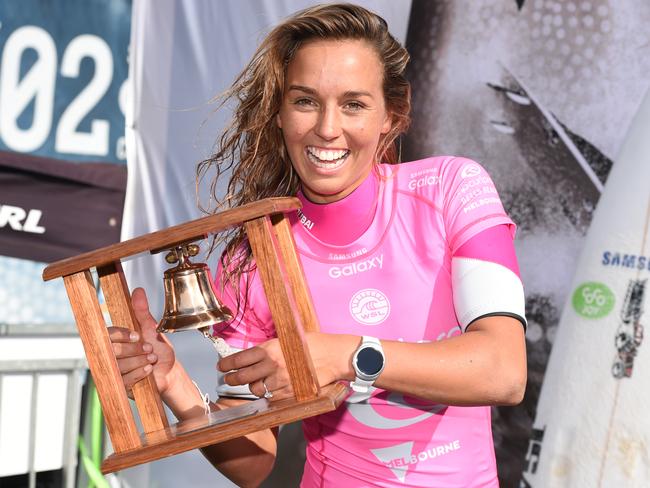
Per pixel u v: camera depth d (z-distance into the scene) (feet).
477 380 9.21
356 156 10.57
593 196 17.90
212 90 21.79
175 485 22.94
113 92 23.84
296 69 10.39
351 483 11.57
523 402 18.53
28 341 24.14
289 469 21.30
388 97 11.18
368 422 11.31
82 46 23.66
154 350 10.57
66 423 24.58
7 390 24.13
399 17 19.79
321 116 10.30
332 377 9.09
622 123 17.60
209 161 12.75
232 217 8.61
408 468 11.25
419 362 9.12
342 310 11.28
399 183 11.51
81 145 23.67
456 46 19.30
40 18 23.39
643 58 17.39
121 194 23.73
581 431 17.66
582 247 17.97
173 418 22.54
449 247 10.96
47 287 24.30
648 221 17.16
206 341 22.03
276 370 8.98
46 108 23.47
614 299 17.44
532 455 18.31
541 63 18.43
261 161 12.06
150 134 22.39
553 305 18.28
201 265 9.52
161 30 22.33
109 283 10.37
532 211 18.56
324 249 11.41
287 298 8.70
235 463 11.66
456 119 19.35
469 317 10.06
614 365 17.39
